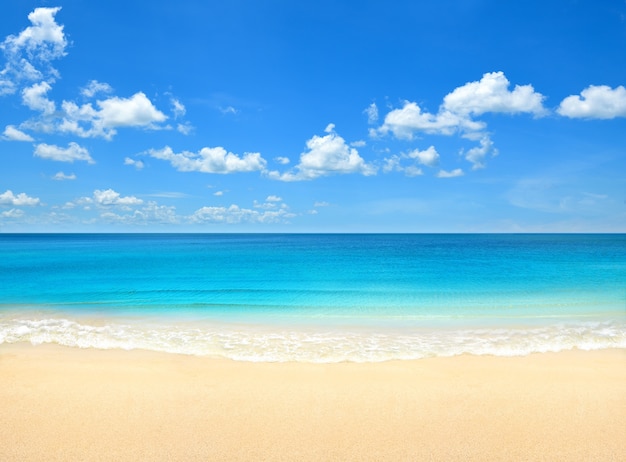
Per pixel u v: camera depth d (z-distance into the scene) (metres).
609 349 10.20
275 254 52.41
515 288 21.23
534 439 5.64
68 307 16.39
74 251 58.19
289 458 5.18
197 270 30.77
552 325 13.13
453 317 14.50
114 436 5.68
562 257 44.69
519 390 7.28
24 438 5.60
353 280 24.89
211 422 6.09
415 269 31.34
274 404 6.70
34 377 7.88
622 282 23.22
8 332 12.02
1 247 73.25
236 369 8.46
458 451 5.34
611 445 5.49
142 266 33.78
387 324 13.43
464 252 56.44
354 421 6.14
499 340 11.24
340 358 9.45
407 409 6.53
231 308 16.23
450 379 7.83
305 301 17.83
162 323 13.54
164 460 5.12
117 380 7.74
